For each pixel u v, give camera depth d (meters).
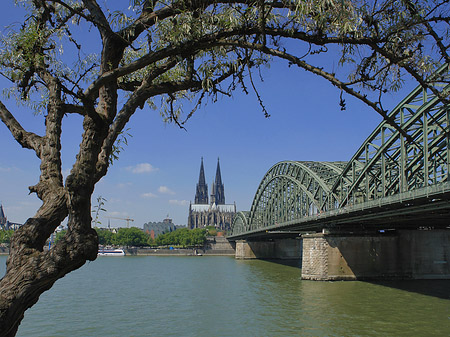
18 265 4.85
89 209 5.36
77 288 61.41
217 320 36.19
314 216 63.84
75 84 6.34
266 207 117.94
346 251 62.00
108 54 6.25
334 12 6.28
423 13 6.70
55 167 5.74
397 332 30.28
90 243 5.14
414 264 62.16
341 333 30.33
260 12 6.22
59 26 7.53
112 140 6.11
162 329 33.41
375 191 54.88
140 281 71.56
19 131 6.17
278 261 137.00
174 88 6.84
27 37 7.09
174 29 6.53
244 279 71.31
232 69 7.48
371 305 40.62
